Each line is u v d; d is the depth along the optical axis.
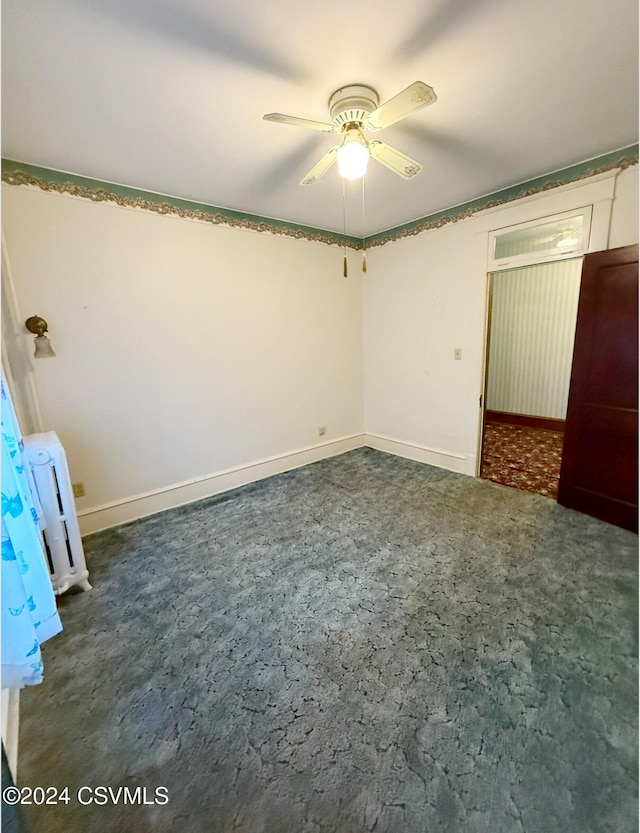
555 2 1.26
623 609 1.80
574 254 2.63
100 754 1.25
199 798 1.12
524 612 1.81
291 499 3.19
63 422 2.55
